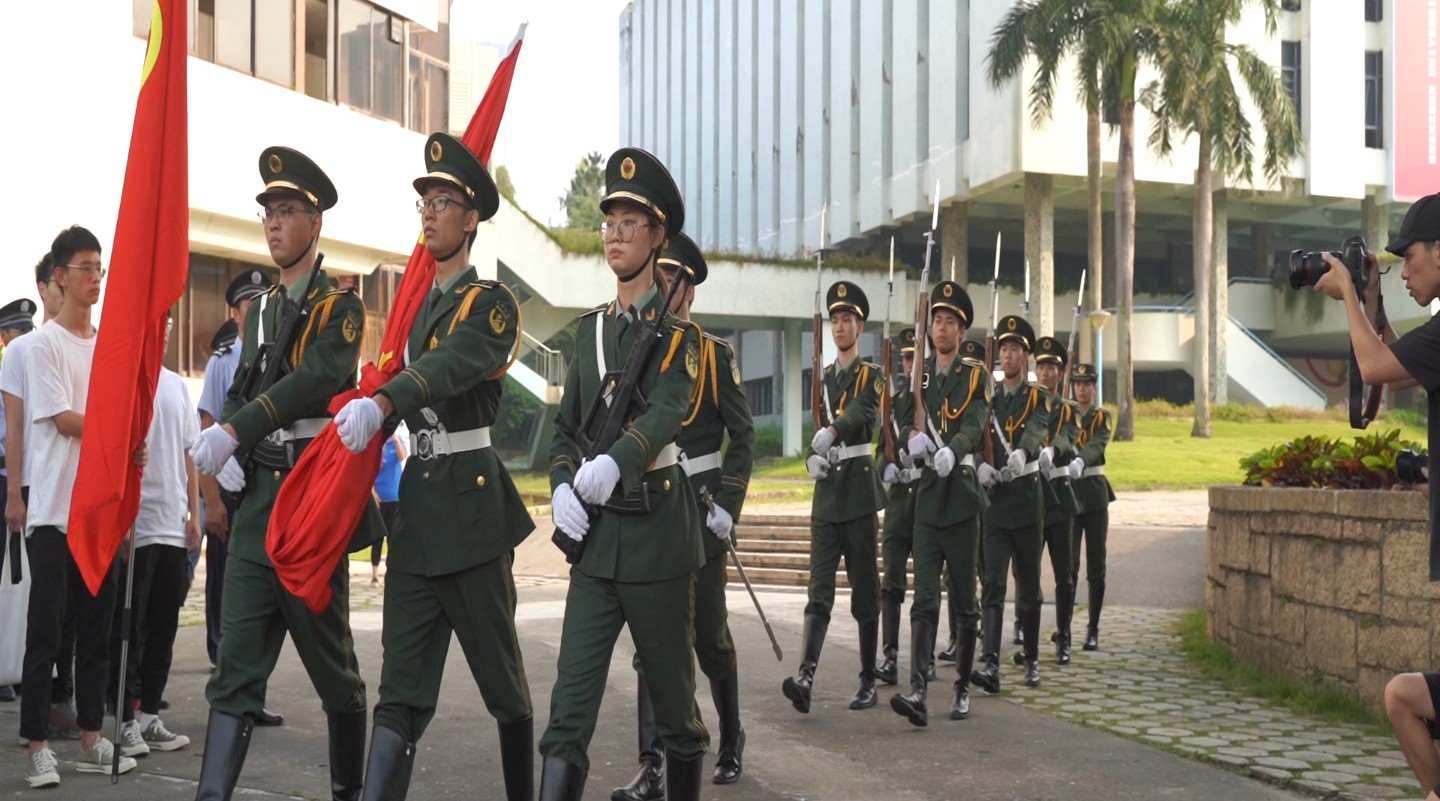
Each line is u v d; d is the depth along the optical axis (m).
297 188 4.99
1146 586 13.66
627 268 4.69
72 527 5.13
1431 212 3.95
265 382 4.88
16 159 15.75
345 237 21.30
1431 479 4.00
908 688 8.34
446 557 4.50
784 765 6.28
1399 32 42.12
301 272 5.07
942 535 7.39
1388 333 4.29
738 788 5.85
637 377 4.57
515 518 4.71
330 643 4.79
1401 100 42.12
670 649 4.55
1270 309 46.72
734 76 57.94
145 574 6.25
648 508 4.54
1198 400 36.81
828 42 49.31
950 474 7.42
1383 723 7.04
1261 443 35.28
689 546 4.59
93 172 16.88
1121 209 34.84
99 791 5.52
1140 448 33.72
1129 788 5.88
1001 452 8.32
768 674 8.75
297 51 20.27
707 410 5.70
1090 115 34.72
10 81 15.70
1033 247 39.19
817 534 7.68
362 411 4.17
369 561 15.52
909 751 6.58
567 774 4.26
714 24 60.41
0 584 7.05
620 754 6.45
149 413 5.34
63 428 5.77
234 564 4.72
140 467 5.31
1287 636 8.27
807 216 50.94
